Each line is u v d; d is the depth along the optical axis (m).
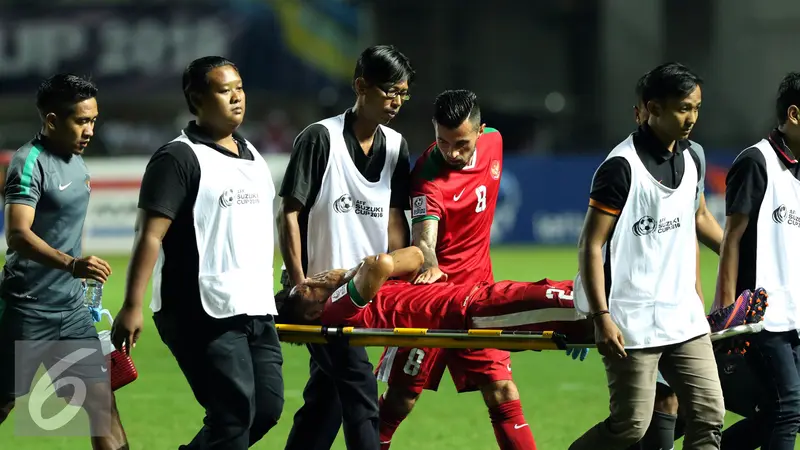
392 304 19.05
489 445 23.92
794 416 18.64
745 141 99.19
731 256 18.58
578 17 103.50
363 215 19.84
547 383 31.83
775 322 18.58
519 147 99.06
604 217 16.77
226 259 16.84
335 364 18.69
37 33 92.31
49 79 19.30
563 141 100.19
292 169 19.58
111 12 92.69
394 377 21.06
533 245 77.69
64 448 23.44
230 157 16.95
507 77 103.75
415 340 18.05
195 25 92.44
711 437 17.17
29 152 19.08
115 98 92.12
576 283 17.50
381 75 19.03
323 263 19.88
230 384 16.77
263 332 17.45
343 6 93.62
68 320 19.61
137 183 71.75
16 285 19.27
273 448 23.88
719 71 101.12
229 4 92.69
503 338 17.67
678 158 17.03
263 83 92.88
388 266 18.44
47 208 19.19
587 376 33.03
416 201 20.48
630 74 100.88
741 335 18.34
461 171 20.66
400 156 20.22
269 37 92.69
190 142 16.75
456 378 20.84
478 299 18.66
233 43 92.38
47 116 19.17
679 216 17.06
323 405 19.78
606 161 16.89
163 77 92.44
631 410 17.19
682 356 17.23
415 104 101.38
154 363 35.03
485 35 103.38
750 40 100.69
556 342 17.47
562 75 104.00
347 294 18.67
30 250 18.53
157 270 17.16
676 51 101.88
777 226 18.69
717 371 17.95
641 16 100.62
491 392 20.44
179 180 16.52
